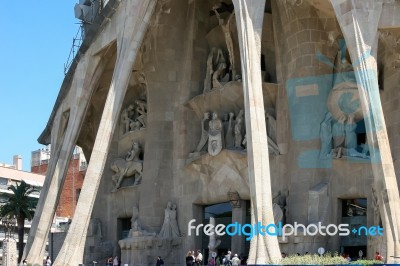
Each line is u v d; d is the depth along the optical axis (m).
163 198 29.25
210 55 28.88
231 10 28.17
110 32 27.70
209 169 27.56
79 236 24.52
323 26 25.67
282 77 26.58
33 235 30.41
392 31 21.70
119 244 29.14
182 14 29.86
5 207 45.22
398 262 18.69
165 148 29.66
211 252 26.81
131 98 32.53
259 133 21.33
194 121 29.34
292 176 25.28
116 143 32.53
